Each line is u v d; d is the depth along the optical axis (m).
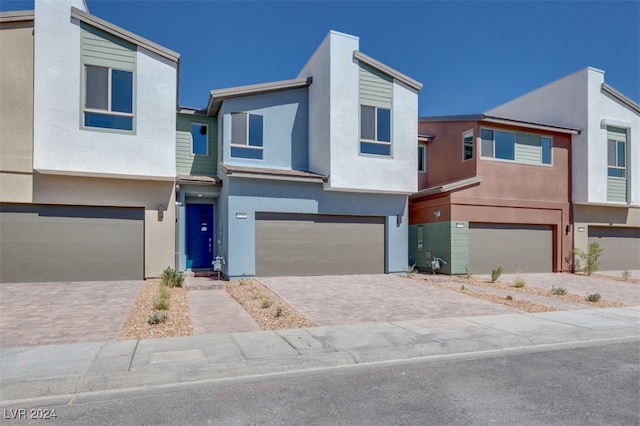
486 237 17.23
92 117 12.21
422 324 8.41
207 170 15.98
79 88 12.04
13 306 9.28
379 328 8.01
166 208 13.44
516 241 17.86
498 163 17.39
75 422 4.25
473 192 16.72
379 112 15.47
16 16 11.81
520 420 4.33
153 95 12.82
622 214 20.31
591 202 18.59
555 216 18.55
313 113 15.76
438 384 5.38
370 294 11.77
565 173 18.94
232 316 8.88
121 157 12.41
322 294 11.59
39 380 5.10
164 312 8.88
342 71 14.82
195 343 6.78
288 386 5.28
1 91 11.86
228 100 14.77
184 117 15.84
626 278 16.95
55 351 6.23
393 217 16.12
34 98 11.66
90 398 4.88
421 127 20.00
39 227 12.29
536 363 6.31
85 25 12.19
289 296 11.20
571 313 9.90
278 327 8.03
